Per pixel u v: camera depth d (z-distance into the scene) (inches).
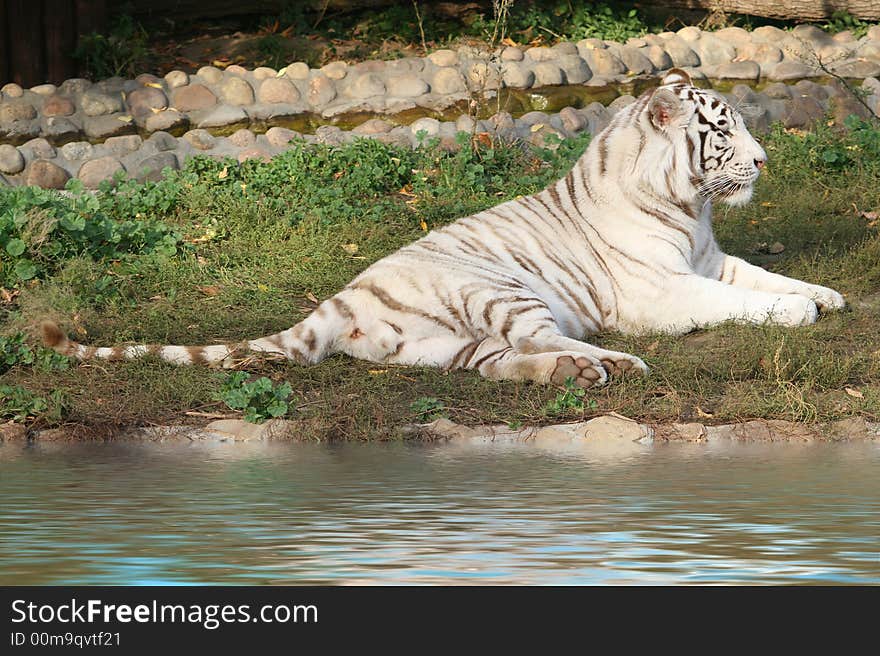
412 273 473.4
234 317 520.4
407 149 715.4
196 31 922.1
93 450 374.0
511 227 499.5
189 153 722.2
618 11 948.0
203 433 399.5
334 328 469.4
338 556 232.2
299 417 411.2
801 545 241.0
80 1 827.4
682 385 432.5
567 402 413.1
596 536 247.6
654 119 492.4
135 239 593.9
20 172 691.4
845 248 594.9
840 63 853.8
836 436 393.4
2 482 313.7
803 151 727.1
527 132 756.6
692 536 247.3
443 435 395.5
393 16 920.9
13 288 537.0
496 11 820.0
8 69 807.7
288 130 739.4
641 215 495.5
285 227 621.0
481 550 236.4
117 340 487.5
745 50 868.0
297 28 912.3
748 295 486.9
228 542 243.8
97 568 225.1
